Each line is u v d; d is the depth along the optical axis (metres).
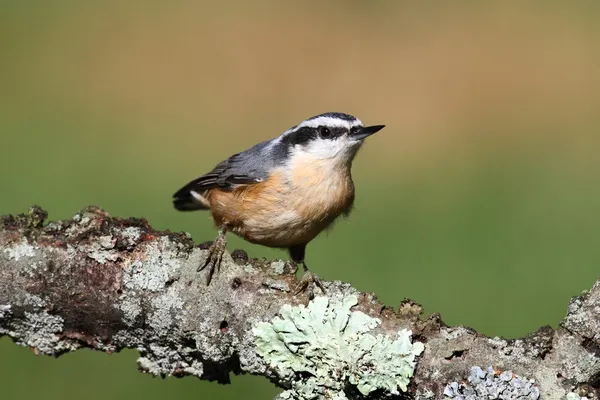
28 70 16.89
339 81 18.22
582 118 16.66
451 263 11.24
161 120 16.28
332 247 11.51
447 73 18.27
